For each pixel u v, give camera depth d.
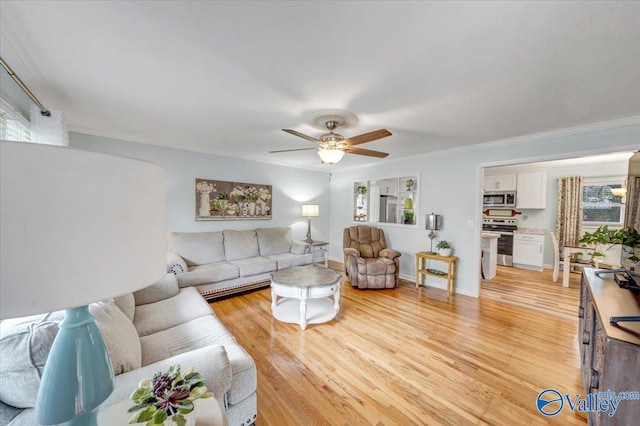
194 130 3.01
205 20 1.23
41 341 0.85
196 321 1.86
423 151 3.98
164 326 1.82
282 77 1.76
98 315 1.23
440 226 3.95
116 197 0.53
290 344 2.32
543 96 2.00
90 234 0.50
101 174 0.51
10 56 1.50
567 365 2.03
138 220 0.58
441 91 1.93
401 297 3.57
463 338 2.45
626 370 0.97
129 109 2.37
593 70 1.61
